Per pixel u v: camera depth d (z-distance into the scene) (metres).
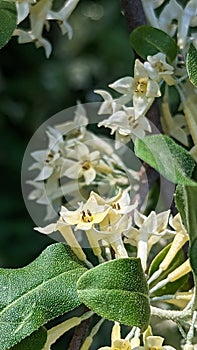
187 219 0.31
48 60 1.13
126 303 0.31
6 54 1.11
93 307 0.30
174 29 0.42
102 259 0.33
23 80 1.11
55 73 1.12
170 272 0.37
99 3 1.10
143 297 0.31
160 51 0.39
